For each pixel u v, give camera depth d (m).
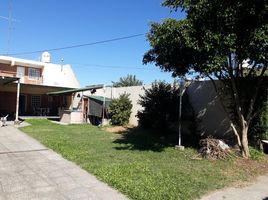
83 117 23.81
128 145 12.47
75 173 8.20
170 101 15.77
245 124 10.52
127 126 19.62
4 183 7.19
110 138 14.46
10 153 10.60
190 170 8.64
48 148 11.60
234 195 6.90
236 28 8.63
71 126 20.03
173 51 9.81
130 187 6.94
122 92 21.88
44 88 30.45
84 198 6.40
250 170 8.99
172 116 15.91
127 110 20.36
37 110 31.14
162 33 9.12
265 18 8.07
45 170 8.45
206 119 14.70
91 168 8.57
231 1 8.17
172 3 9.14
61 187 7.04
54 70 34.34
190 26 8.59
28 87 29.72
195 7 8.55
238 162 9.73
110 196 6.54
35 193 6.59
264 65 9.43
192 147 12.11
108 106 20.92
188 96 15.80
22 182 7.31
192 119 15.30
